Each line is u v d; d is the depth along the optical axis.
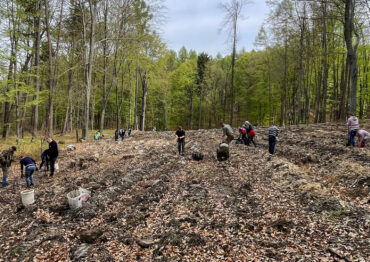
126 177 8.60
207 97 40.81
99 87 32.62
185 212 5.66
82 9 19.64
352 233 3.99
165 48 27.73
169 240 4.49
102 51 23.19
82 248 4.55
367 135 8.51
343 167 6.94
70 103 23.34
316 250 3.73
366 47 20.52
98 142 19.34
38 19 17.92
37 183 9.52
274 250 3.90
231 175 7.88
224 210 5.56
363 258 3.35
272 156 9.35
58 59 19.88
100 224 5.62
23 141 15.46
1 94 14.59
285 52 22.34
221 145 9.73
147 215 5.69
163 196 6.71
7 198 8.10
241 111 40.44
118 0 21.84
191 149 12.43
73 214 6.22
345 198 5.39
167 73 37.06
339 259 3.43
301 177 6.80
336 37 20.06
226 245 4.21
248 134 11.98
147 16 23.59
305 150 9.74
